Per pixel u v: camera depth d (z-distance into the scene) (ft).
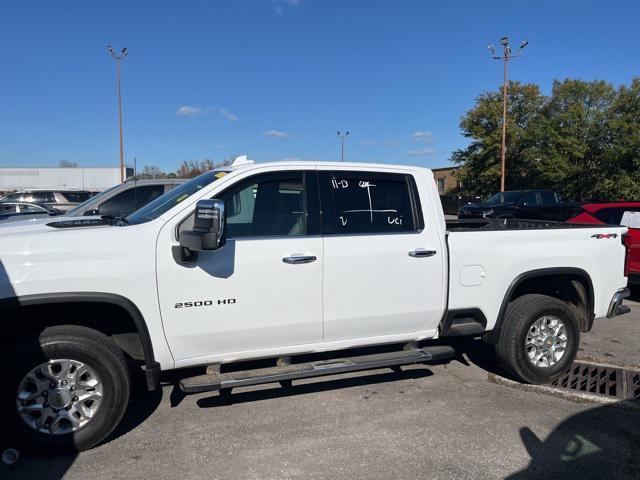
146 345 11.43
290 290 12.53
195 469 10.64
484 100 128.36
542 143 110.93
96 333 11.25
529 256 15.05
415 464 10.85
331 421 12.85
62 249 10.84
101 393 11.18
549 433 12.27
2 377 10.56
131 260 11.20
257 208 12.65
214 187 12.25
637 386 15.20
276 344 12.81
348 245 13.10
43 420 10.90
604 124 100.42
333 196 13.30
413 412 13.39
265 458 11.08
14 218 23.17
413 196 14.15
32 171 165.99
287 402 14.01
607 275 16.19
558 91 115.75
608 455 11.27
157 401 14.05
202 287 11.75
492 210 58.95
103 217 14.15
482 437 12.05
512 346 14.88
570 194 106.11
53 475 10.39
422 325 14.29
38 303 10.58
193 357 12.05
